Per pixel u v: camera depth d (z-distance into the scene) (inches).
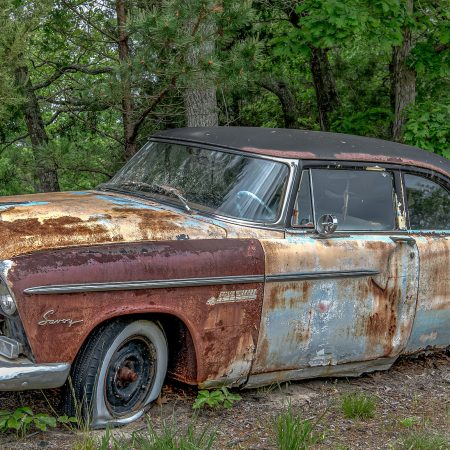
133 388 175.9
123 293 165.9
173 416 170.6
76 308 159.9
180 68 305.4
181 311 175.5
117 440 162.2
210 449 158.9
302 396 204.4
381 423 187.0
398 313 218.4
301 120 732.0
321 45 410.3
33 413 175.8
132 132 400.2
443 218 235.9
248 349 188.7
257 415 186.4
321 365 207.0
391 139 482.0
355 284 207.2
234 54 314.7
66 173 424.2
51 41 501.0
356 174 215.0
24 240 163.6
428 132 413.7
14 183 483.5
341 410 194.4
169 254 173.3
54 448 157.1
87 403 166.2
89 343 167.2
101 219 178.1
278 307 191.8
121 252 167.9
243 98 605.0
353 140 226.4
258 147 205.6
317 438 171.5
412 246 220.1
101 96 376.2
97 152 402.9
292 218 199.0
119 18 399.2
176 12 294.2
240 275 183.0
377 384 222.1
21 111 442.6
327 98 599.2
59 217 176.7
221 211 195.5
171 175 211.3
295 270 193.3
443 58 454.3
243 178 200.5
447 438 178.9
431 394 215.6
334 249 202.1
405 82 469.4
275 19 488.4
